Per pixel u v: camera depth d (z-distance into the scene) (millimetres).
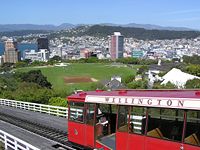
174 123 14328
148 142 15414
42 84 128250
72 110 21031
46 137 26297
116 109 17625
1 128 31297
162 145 14750
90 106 19438
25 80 129000
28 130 29609
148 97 15617
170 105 14500
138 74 158250
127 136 16484
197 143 13375
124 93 17438
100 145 18703
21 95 60094
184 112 13938
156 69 157750
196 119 13492
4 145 23234
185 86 87625
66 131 27750
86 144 19812
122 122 16828
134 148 16125
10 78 129500
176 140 14172
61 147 23109
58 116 37469
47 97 61062
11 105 50406
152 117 15289
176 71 111312
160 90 16141
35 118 36469
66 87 129875
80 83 142750
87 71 188500
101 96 18625
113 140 17938
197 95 13898
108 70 192250
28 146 18344
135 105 16109
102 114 18656
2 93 68438
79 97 20391
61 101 50812
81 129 20188
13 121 34594
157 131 15008
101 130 18703
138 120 15977
